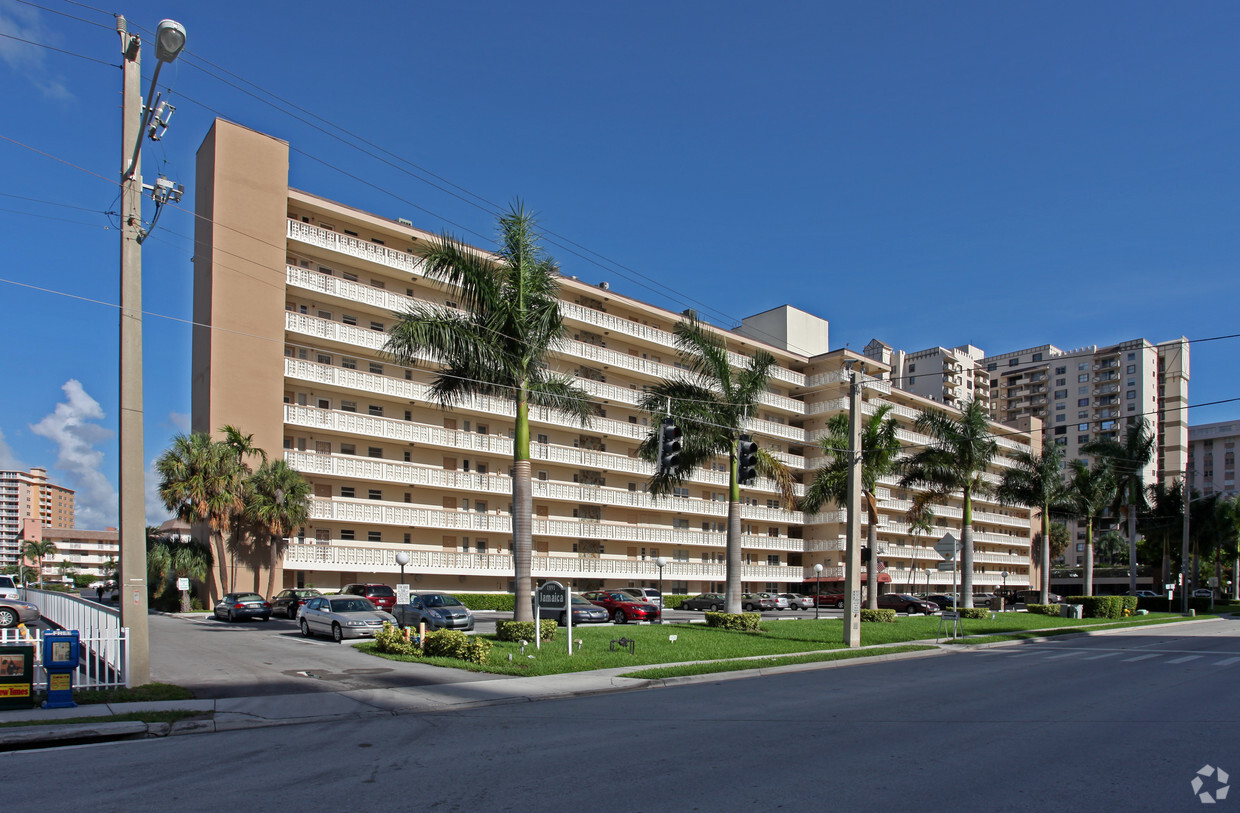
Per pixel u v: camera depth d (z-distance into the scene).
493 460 50.75
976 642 29.48
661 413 29.61
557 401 24.88
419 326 22.34
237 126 40.72
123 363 14.63
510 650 21.03
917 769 8.83
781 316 75.25
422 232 46.41
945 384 115.06
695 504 60.97
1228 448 122.44
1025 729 11.46
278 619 35.53
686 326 30.58
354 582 43.41
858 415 27.20
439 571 45.56
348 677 16.72
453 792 7.80
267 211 41.06
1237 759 9.43
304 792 7.83
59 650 12.70
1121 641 32.53
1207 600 65.00
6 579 27.58
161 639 25.14
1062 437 127.56
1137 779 8.42
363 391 43.66
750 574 63.81
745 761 9.21
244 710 12.73
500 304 23.39
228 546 38.66
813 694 15.53
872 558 38.09
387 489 45.59
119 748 10.19
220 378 38.94
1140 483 62.19
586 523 54.19
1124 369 123.50
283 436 41.06
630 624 32.84
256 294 40.25
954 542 31.03
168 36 12.80
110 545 143.00
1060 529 118.88
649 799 7.54
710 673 18.56
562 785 8.08
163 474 38.00
